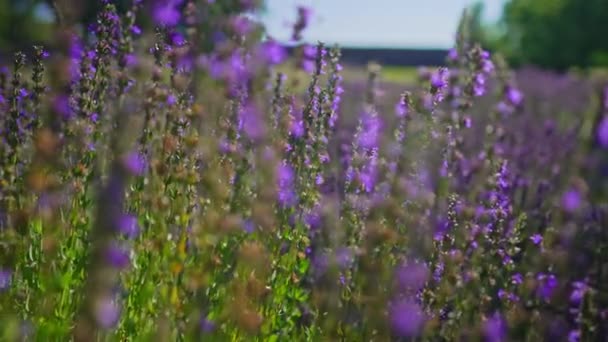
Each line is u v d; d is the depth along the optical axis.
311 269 4.47
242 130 4.11
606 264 4.37
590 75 14.81
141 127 3.96
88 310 2.15
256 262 3.24
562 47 36.75
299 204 3.79
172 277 2.89
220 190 3.26
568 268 4.57
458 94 4.65
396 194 3.86
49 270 3.25
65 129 3.73
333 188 4.82
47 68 3.90
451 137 4.54
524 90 12.08
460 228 3.86
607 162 5.94
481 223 4.04
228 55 4.23
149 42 3.97
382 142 4.75
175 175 3.21
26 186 3.42
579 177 5.43
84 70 3.84
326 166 4.84
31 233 3.46
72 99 3.82
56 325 3.01
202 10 4.25
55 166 3.56
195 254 3.20
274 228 3.65
